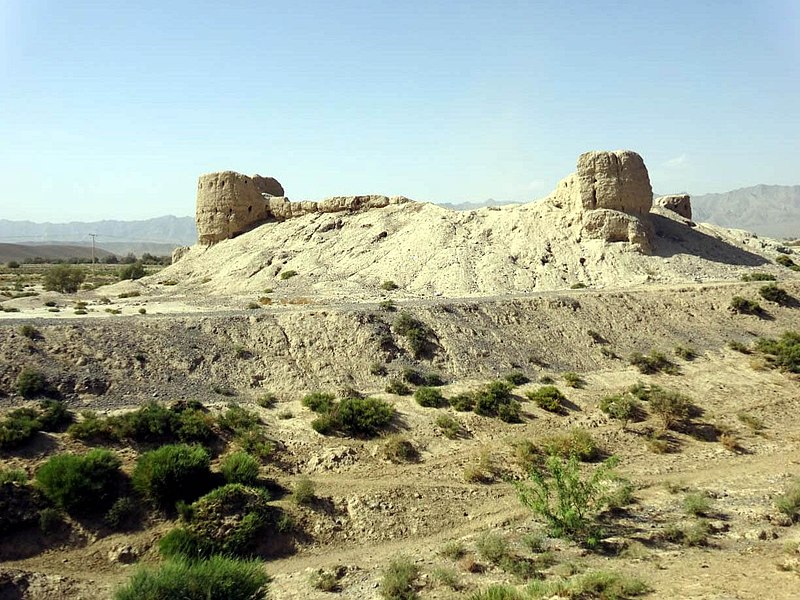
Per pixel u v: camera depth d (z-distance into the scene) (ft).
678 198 216.54
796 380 108.58
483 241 177.68
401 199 215.51
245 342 101.04
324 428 82.69
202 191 224.33
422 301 127.85
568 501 62.90
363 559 60.44
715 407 98.58
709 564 53.67
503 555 57.62
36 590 53.06
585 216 169.07
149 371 89.10
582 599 46.39
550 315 123.34
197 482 66.18
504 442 85.10
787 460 83.76
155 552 59.26
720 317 129.29
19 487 61.77
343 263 180.96
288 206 222.48
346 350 102.68
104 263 504.02
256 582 46.85
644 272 155.12
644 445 87.35
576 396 98.73
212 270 200.64
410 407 91.04
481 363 105.40
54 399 78.74
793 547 55.83
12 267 396.98
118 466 66.33
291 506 66.74
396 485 73.20
